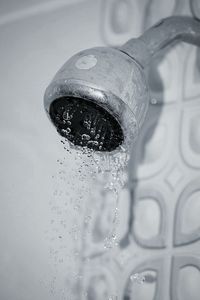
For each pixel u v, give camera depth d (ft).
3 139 2.05
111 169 1.39
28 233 1.95
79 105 1.16
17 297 1.93
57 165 1.92
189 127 1.68
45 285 1.89
